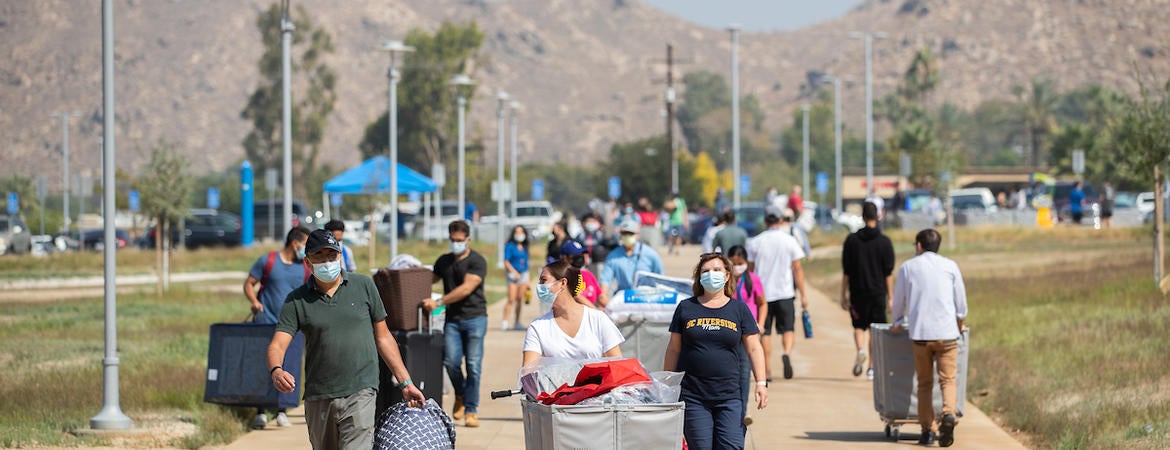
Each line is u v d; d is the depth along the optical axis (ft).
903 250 340.39
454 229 104.68
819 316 201.36
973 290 221.66
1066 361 129.90
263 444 97.55
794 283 130.93
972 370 132.57
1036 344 144.15
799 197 317.22
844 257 130.93
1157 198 193.88
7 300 237.04
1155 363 122.01
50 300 237.04
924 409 96.17
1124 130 201.98
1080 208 434.71
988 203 499.92
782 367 142.10
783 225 157.48
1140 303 172.76
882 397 98.37
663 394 65.98
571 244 104.68
